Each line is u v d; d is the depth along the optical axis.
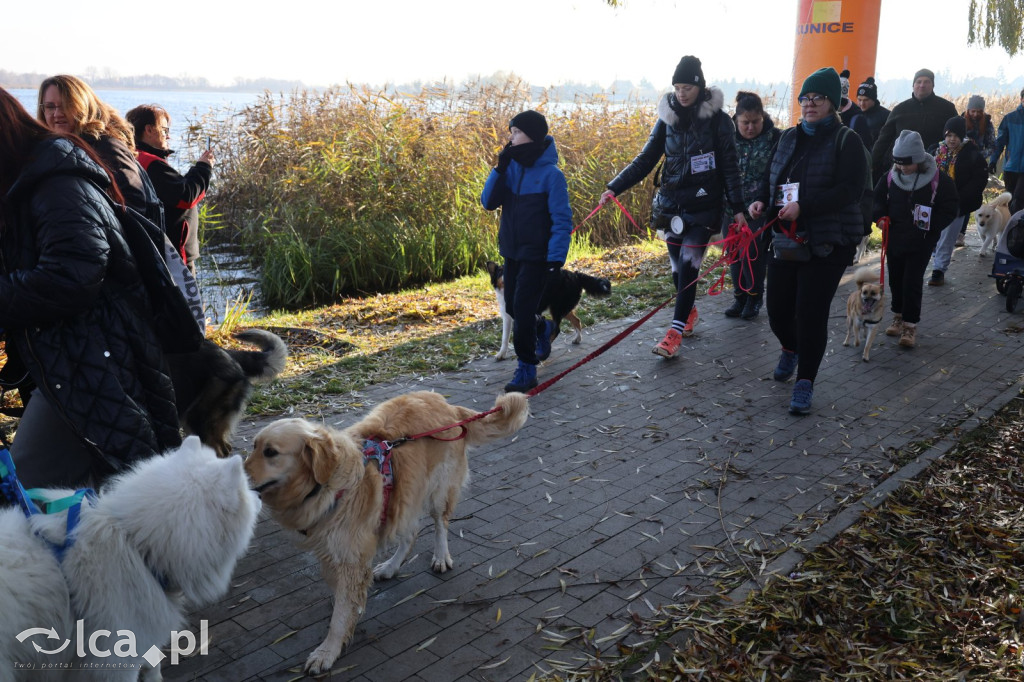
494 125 12.28
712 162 6.30
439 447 3.36
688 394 5.86
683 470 4.58
